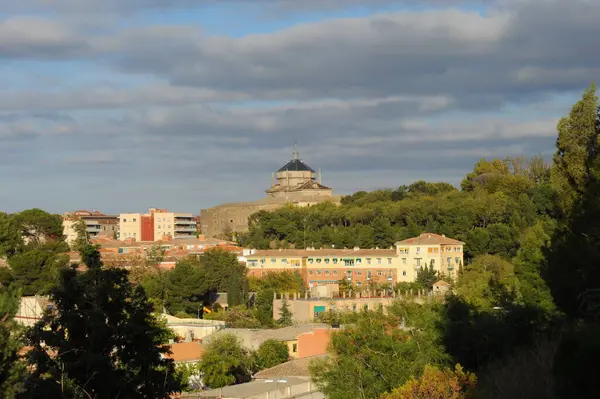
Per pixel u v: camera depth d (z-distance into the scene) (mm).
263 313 137750
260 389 76062
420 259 174625
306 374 81938
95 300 43188
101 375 40438
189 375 81500
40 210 175500
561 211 66062
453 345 49250
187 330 111750
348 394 55031
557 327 40031
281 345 96938
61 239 175375
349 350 56406
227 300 152875
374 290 153375
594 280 39156
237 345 94062
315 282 178875
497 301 59250
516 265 67250
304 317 133750
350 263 177875
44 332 41250
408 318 56562
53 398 35969
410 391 36281
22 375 34094
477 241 178750
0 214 167125
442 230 195250
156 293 135875
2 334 33750
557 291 40531
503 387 34000
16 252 145500
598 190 43312
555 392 28609
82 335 42188
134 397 42094
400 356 54062
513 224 179625
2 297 34281
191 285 138750
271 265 180500
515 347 43938
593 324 29250
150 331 44469
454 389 35656
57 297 42688
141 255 187000
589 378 27219
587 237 41250
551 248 44469
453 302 53781
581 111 78312
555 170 78438
